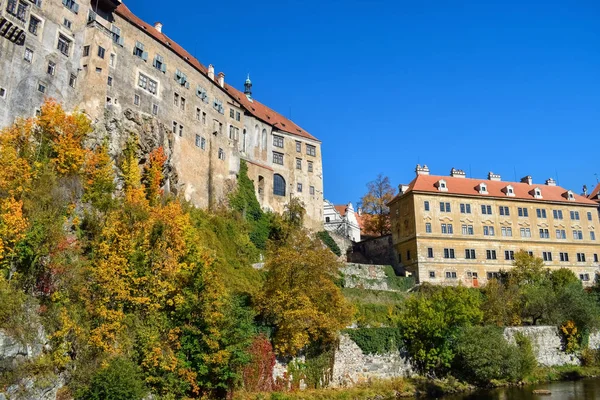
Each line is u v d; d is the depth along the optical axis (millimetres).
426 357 48531
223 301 37469
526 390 47125
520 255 74750
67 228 39844
